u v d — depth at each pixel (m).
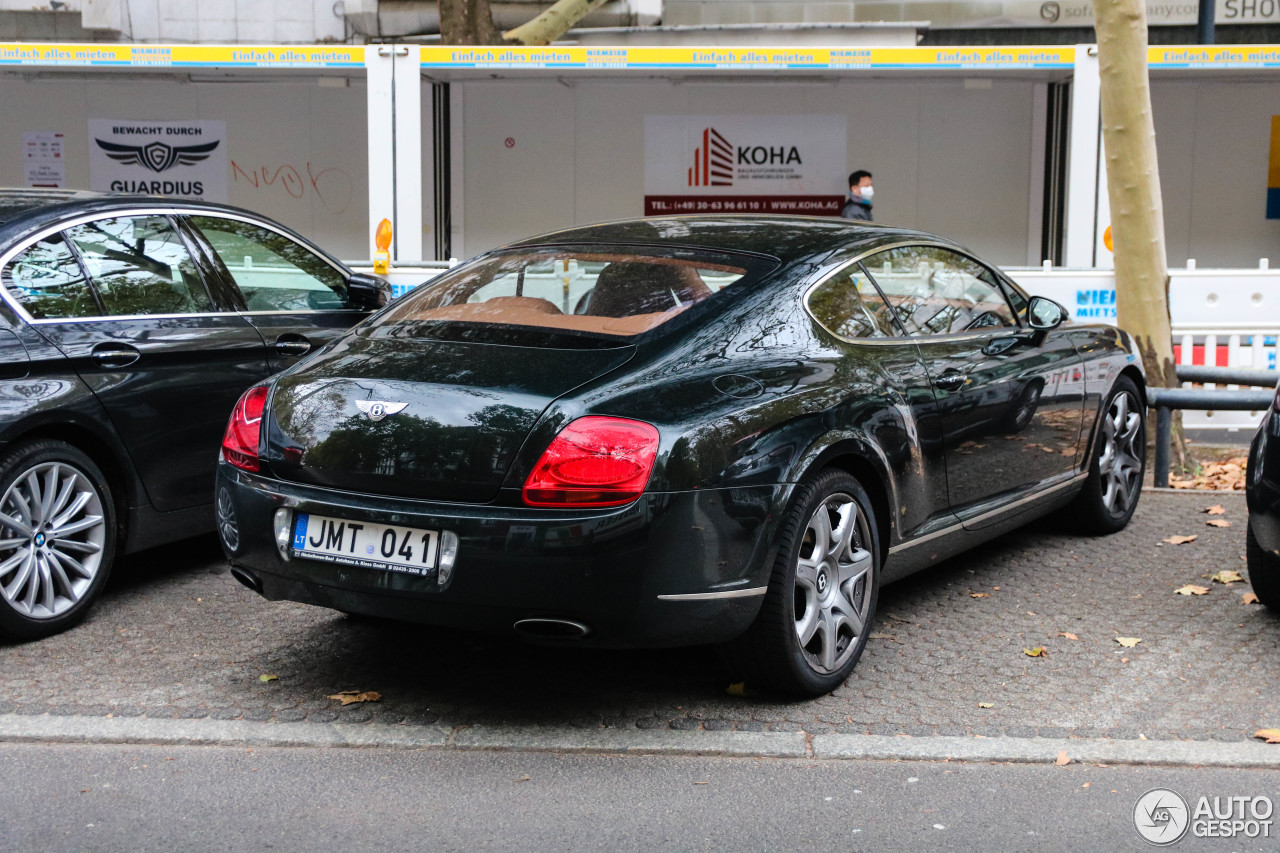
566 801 3.35
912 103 14.76
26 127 15.09
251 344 5.43
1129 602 5.19
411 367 3.82
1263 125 14.69
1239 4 16.03
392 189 11.53
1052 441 5.52
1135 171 7.96
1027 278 10.27
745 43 14.78
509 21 16.62
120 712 3.92
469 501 3.54
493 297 4.27
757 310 4.06
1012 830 3.19
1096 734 3.80
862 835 3.16
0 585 4.46
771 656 3.87
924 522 4.54
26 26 17.03
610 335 3.89
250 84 15.01
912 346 4.60
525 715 3.95
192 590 5.30
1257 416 9.98
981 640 4.70
